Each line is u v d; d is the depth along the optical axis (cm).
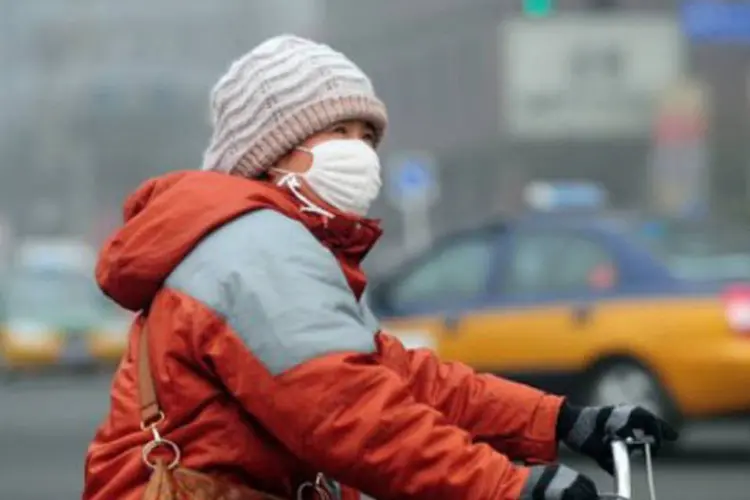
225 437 621
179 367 623
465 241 2392
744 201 8288
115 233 640
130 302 640
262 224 625
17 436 3016
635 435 667
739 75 9125
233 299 612
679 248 2278
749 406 2205
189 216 629
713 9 6353
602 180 8881
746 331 2208
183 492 616
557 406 683
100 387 4609
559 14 7700
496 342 2333
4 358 5078
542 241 2338
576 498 582
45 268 5303
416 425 595
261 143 657
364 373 599
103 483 634
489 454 593
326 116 655
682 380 2219
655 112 7494
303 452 603
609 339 2259
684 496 1998
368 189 657
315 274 614
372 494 604
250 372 605
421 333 2383
